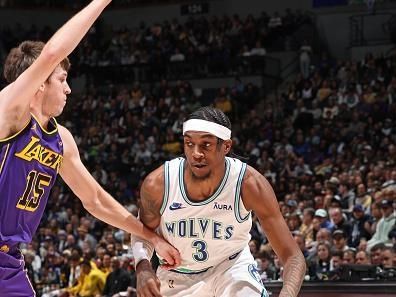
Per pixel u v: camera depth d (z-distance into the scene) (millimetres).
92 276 9328
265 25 18203
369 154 11383
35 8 21422
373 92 13781
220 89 15961
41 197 2725
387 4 17375
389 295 4801
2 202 2600
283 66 17641
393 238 7711
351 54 17016
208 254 3150
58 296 9422
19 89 2494
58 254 10883
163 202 3086
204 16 20109
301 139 13188
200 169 2969
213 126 2943
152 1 20719
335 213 8523
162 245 3156
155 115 16109
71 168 3020
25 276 2750
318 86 14953
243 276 3129
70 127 17031
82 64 19047
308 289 5156
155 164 14242
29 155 2625
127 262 8984
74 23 2463
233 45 18016
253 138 14094
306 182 11102
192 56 18078
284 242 3064
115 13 21172
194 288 3213
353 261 7258
